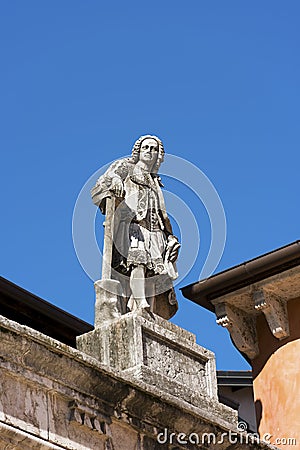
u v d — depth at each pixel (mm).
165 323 16953
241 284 19734
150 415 15641
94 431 15070
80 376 15000
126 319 16516
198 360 17109
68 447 14750
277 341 19891
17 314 17750
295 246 19109
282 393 19578
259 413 19750
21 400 14500
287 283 19578
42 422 14609
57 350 14797
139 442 15555
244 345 19953
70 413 14930
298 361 19578
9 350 14453
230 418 16938
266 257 19344
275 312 19734
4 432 14180
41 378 14734
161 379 16344
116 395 15320
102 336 16578
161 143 17859
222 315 19938
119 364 16328
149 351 16500
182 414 15914
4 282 17375
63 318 18094
